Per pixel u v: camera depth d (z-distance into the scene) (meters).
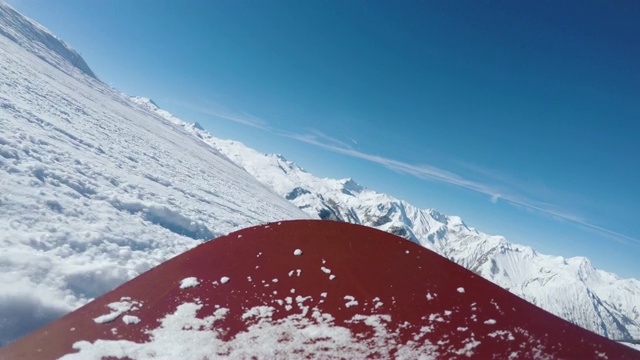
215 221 8.20
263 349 1.66
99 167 7.58
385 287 2.02
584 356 1.60
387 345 1.64
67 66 33.59
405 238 2.42
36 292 2.91
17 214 4.00
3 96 9.16
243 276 2.19
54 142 7.61
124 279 3.69
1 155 5.34
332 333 1.74
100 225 4.77
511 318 1.83
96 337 1.74
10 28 30.30
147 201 6.90
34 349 1.66
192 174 14.91
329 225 2.57
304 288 2.05
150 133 21.88
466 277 2.12
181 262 2.41
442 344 1.65
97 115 16.27
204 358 1.61
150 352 1.65
